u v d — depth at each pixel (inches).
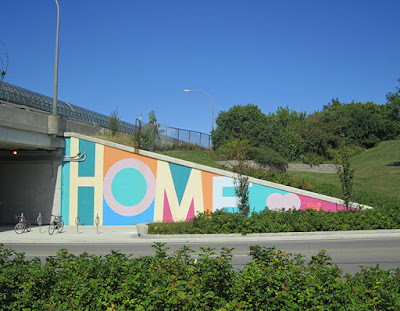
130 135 1102.4
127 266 239.1
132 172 899.4
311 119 2106.3
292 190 850.1
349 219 709.3
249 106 1466.5
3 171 951.0
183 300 202.2
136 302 208.2
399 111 1358.3
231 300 213.2
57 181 912.3
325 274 220.5
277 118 2529.5
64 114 1160.2
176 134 1262.3
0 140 747.4
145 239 657.6
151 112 1171.9
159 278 222.7
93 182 903.1
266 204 855.1
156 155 895.7
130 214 892.6
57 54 895.7
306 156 1435.8
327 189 920.9
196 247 553.0
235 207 869.2
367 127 2060.8
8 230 815.7
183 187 885.8
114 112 1197.1
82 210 901.2
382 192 988.6
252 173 936.3
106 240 655.1
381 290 204.8
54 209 908.6
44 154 920.3
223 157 1165.1
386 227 692.7
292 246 552.1
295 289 211.0
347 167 771.4
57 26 901.8
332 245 559.2
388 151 1748.3
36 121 829.2
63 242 657.0
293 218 706.8
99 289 216.4
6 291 226.8
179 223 733.3
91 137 908.6
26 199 930.7
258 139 1369.3
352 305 193.0
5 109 745.0
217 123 1487.5
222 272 223.8
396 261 430.6
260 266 239.8
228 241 617.9
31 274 234.7
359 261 432.1
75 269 246.4
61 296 220.5
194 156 1155.3
